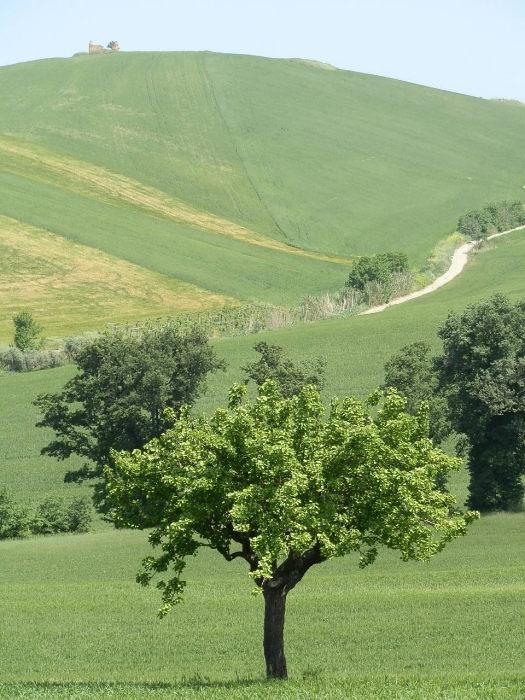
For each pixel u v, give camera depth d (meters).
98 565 55.91
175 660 33.12
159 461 27.42
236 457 26.52
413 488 26.09
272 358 83.50
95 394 78.81
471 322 70.94
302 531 25.27
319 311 136.88
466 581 45.19
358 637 34.66
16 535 70.88
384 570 49.84
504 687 22.52
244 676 29.53
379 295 144.00
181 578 50.78
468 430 68.81
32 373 115.31
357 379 101.56
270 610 26.62
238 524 25.31
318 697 21.14
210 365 82.12
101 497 75.69
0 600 45.19
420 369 74.00
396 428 26.83
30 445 93.62
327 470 26.36
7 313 141.88
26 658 34.03
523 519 62.19
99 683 26.41
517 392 67.88
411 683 23.45
